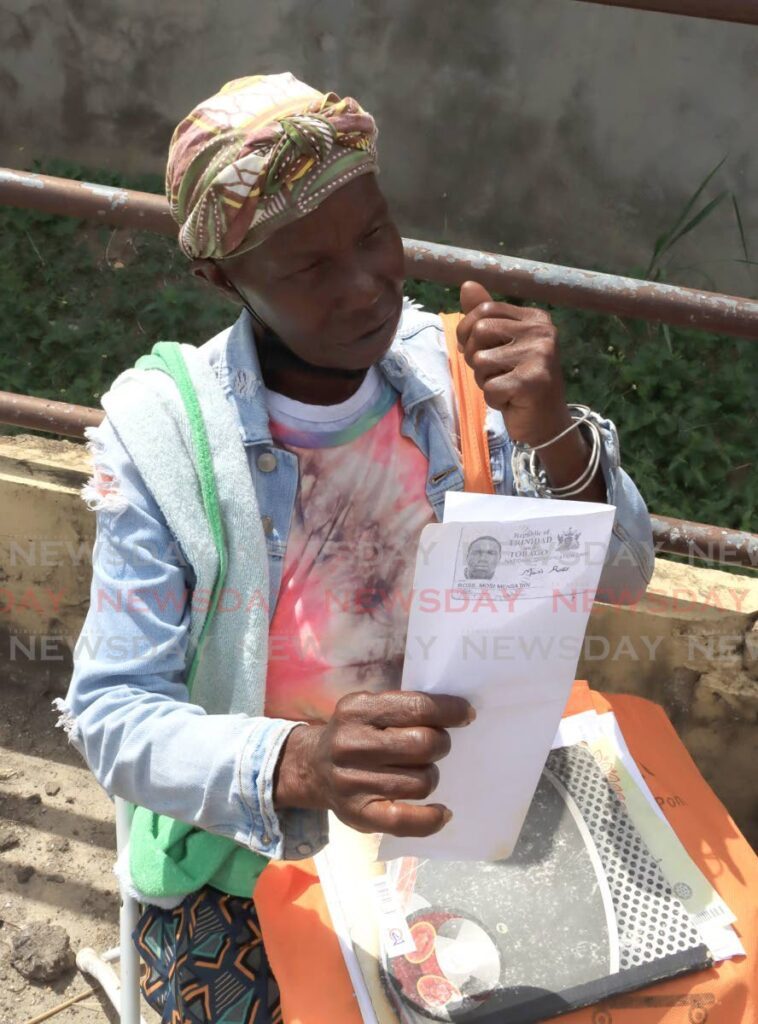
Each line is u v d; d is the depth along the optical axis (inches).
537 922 58.1
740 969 56.8
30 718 112.7
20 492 102.7
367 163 50.5
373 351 54.4
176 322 189.8
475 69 202.2
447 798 52.3
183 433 56.5
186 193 51.3
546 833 61.8
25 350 186.9
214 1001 60.1
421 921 58.0
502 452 62.6
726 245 201.0
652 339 185.5
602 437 59.1
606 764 65.1
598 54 193.6
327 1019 55.1
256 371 57.2
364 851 61.2
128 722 54.4
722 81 188.5
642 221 204.5
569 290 75.5
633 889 59.5
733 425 172.2
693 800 65.6
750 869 61.7
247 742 51.7
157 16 213.9
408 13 201.5
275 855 52.9
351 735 47.7
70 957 93.7
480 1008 54.9
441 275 76.9
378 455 59.5
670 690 93.8
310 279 51.8
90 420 90.7
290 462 58.1
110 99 224.8
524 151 206.5
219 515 56.1
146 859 61.4
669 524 83.9
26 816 104.8
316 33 208.8
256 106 49.4
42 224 203.6
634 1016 55.3
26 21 221.1
